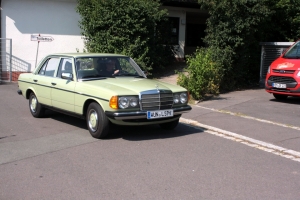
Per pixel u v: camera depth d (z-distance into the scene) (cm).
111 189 498
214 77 1312
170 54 1897
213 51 1421
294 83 1134
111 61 858
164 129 840
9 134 797
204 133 812
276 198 473
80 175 551
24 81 991
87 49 1639
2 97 1295
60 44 1753
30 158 632
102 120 728
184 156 642
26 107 1118
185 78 1243
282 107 1117
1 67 1675
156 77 1673
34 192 490
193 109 1098
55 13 1727
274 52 1537
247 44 1461
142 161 612
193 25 2444
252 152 673
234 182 525
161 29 1853
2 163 607
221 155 651
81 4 1623
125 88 731
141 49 1603
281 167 593
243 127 869
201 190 496
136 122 725
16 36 1681
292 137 779
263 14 1398
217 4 1408
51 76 891
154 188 502
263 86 1545
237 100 1241
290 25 1727
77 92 780
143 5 1591
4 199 470
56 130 830
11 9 1658
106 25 1580
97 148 686
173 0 1902
